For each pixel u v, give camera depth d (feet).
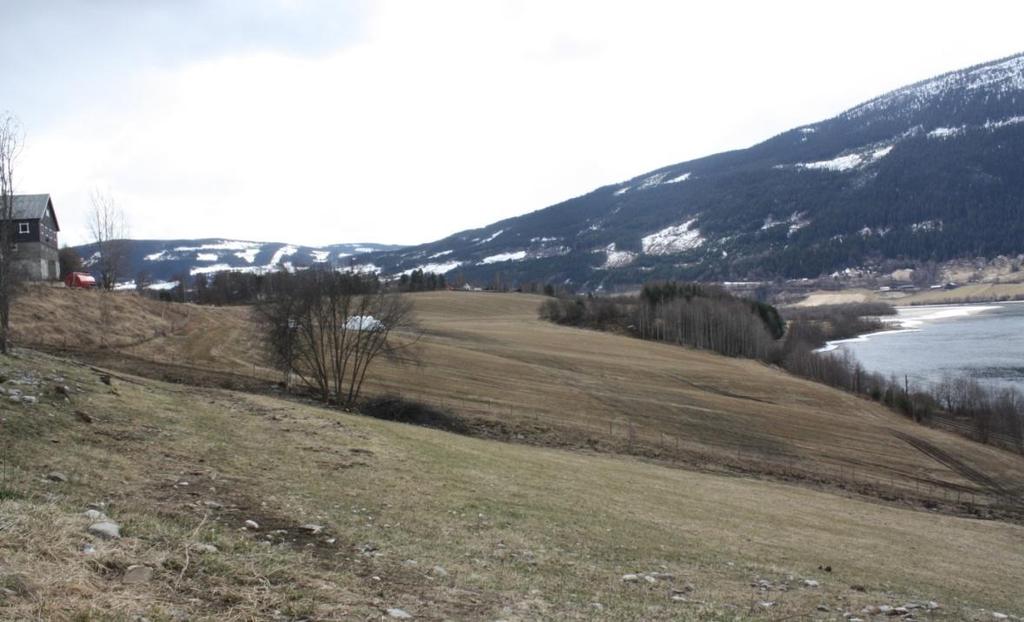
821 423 208.85
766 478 147.02
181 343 187.11
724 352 392.88
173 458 54.85
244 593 25.44
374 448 80.53
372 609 26.91
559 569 42.60
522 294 601.62
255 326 201.36
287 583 28.02
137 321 194.29
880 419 234.17
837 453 176.96
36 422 53.93
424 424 155.33
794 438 186.39
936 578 63.36
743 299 518.37
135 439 58.39
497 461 95.61
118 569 25.21
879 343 491.72
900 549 79.15
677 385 252.62
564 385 221.46
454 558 40.60
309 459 67.36
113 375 97.55
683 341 413.59
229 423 78.79
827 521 94.79
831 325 616.39
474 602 31.50
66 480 40.70
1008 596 60.49
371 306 171.83
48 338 157.17
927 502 143.33
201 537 32.27
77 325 172.14
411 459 78.89
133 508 36.81
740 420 198.90
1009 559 87.20
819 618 38.04
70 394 67.31
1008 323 600.39
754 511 92.32
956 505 144.15
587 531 57.47
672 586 42.47
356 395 164.86
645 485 101.09
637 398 214.07
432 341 301.43
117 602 21.88
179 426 69.15
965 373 324.19
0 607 19.76
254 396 114.83
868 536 86.38
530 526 55.36
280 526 40.24
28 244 211.82
